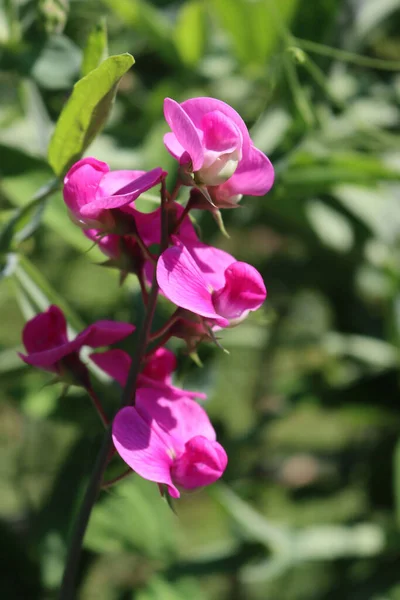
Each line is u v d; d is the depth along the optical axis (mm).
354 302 744
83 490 549
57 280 764
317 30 533
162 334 334
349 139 571
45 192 385
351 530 583
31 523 629
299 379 664
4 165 452
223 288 324
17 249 406
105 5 627
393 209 626
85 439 611
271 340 674
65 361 343
